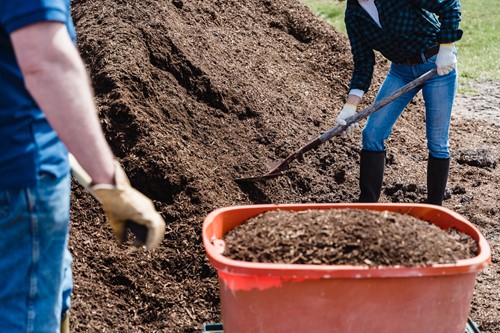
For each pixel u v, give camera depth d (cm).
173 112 488
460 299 242
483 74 877
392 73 440
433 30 407
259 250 249
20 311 205
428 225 270
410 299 236
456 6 393
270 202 469
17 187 197
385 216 267
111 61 489
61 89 182
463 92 806
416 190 512
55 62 181
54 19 181
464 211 494
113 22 537
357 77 431
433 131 441
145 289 364
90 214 404
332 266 229
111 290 358
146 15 556
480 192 529
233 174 473
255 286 233
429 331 242
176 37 553
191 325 346
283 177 490
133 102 468
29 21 178
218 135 499
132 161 434
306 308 235
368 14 405
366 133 450
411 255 238
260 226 265
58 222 208
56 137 208
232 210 282
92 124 188
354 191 498
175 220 414
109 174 195
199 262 385
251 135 517
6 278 203
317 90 643
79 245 377
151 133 449
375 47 421
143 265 377
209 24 632
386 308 236
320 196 488
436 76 418
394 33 402
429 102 430
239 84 556
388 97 416
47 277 209
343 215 265
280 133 528
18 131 198
